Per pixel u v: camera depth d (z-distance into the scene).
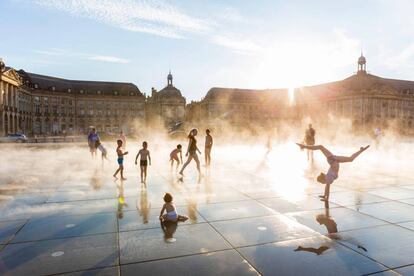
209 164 16.98
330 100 108.50
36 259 5.68
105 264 5.48
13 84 83.38
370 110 98.44
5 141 51.50
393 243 6.37
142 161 12.55
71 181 13.01
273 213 8.34
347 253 5.91
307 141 19.36
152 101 140.00
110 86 125.00
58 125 111.62
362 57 105.50
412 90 109.38
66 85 116.44
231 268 5.34
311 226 7.34
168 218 7.62
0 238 6.66
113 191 11.05
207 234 6.84
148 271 5.24
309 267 5.38
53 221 7.74
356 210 8.64
